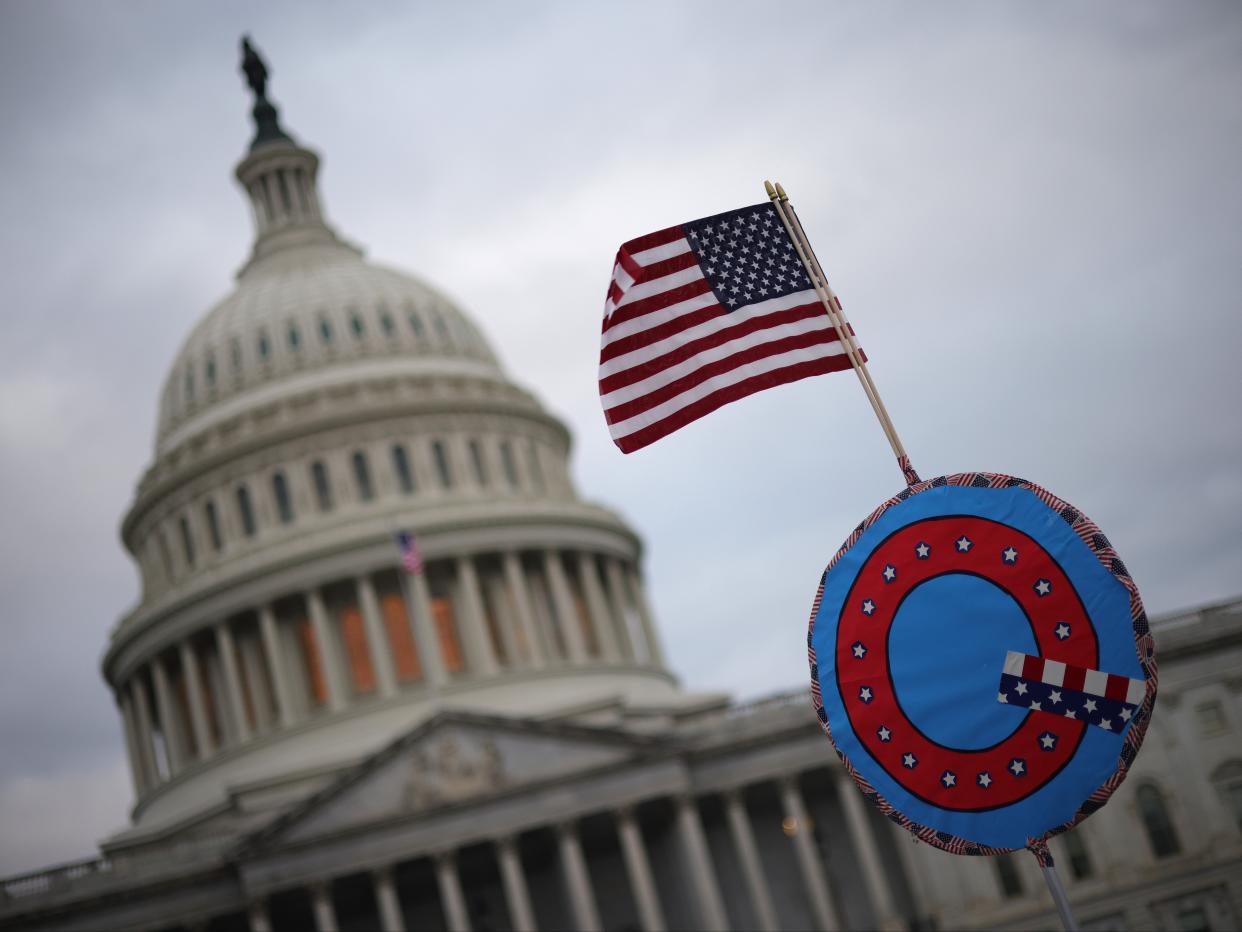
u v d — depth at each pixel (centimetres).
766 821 9938
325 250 13650
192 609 11406
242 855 8881
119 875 9031
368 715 10919
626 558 12644
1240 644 9544
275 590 11250
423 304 13038
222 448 11956
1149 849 9288
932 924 9238
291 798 10081
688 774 9419
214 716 11538
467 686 11019
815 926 9750
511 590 11644
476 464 12325
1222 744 9406
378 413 12012
